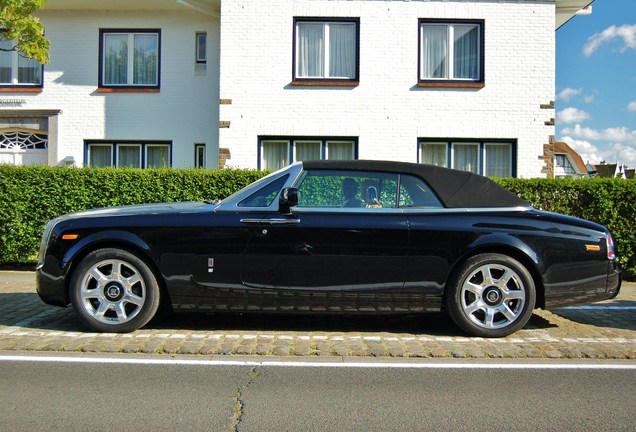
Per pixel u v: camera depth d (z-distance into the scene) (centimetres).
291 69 1309
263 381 443
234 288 555
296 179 578
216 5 1402
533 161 1315
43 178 970
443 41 1330
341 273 553
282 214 560
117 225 558
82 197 971
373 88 1309
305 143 1332
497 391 427
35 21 1028
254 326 607
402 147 1311
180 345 527
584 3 1326
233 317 645
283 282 555
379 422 367
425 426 362
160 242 554
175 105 1449
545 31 1314
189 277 555
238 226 555
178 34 1449
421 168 586
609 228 926
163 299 580
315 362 492
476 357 510
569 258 559
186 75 1449
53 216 973
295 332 584
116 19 1451
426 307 560
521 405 399
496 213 568
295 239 553
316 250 552
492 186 588
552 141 1315
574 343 552
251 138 1308
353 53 1324
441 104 1312
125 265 559
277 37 1309
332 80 1316
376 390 426
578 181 938
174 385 432
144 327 595
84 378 446
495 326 559
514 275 555
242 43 1309
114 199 973
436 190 575
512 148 1329
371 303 557
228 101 1308
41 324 604
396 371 471
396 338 565
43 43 1048
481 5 1312
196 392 419
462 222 558
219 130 1348
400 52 1310
